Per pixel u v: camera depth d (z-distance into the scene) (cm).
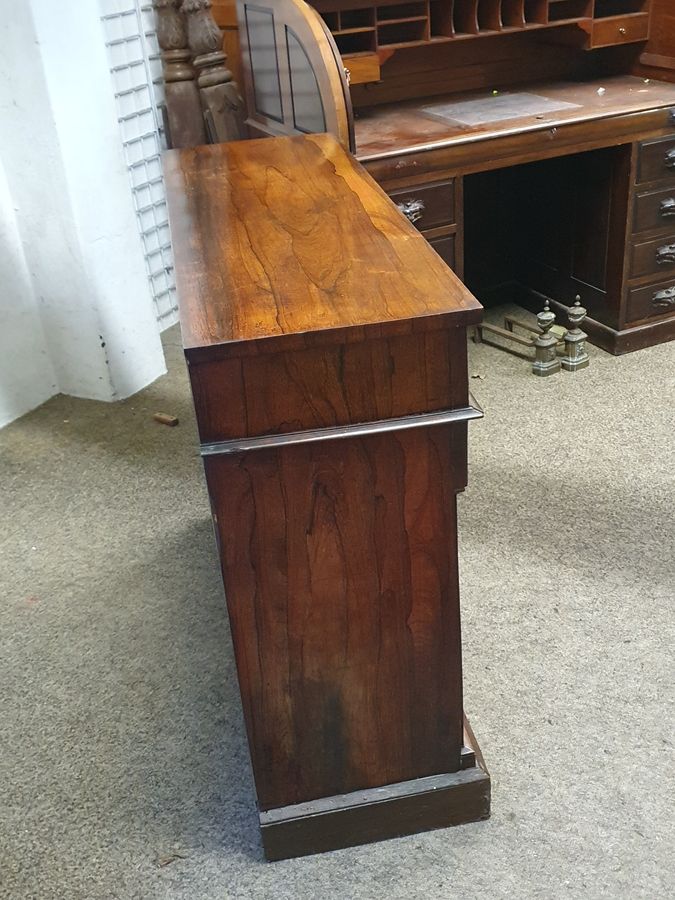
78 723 187
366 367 121
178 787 170
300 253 147
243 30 278
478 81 321
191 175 195
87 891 152
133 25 312
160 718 186
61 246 285
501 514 238
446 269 135
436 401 125
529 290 354
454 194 271
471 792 155
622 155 288
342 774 152
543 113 282
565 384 300
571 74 331
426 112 296
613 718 176
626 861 150
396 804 153
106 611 218
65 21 259
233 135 299
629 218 294
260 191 182
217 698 190
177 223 166
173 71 292
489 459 262
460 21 285
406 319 118
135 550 240
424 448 128
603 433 271
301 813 152
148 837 161
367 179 185
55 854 159
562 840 154
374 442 126
